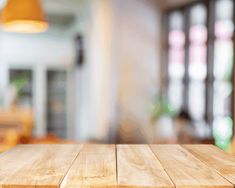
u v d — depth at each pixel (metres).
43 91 6.81
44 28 2.96
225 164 0.93
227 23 3.95
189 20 4.62
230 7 3.94
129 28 5.01
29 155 1.03
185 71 4.67
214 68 4.16
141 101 4.97
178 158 1.01
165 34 4.93
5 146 2.81
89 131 5.75
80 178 0.76
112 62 5.04
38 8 2.71
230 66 3.85
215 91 4.16
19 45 6.75
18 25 2.96
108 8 5.04
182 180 0.74
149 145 1.25
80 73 6.52
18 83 6.62
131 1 5.00
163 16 4.92
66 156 1.02
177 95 4.97
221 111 4.07
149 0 4.96
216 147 1.22
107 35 5.03
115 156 1.03
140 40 5.00
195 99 4.59
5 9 2.71
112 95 5.02
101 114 5.08
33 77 6.80
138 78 5.01
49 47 6.90
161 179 0.75
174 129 4.01
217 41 4.13
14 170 0.83
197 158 1.01
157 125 4.28
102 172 0.82
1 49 6.65
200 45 4.50
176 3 4.70
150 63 4.99
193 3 4.45
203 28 4.47
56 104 6.90
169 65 4.96
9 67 6.70
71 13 6.02
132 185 0.70
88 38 5.73
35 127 6.70
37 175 0.78
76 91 6.86
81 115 6.42
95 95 5.30
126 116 4.90
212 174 0.80
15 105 6.41
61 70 6.96
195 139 3.65
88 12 5.56
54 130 6.87
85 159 0.98
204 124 4.18
